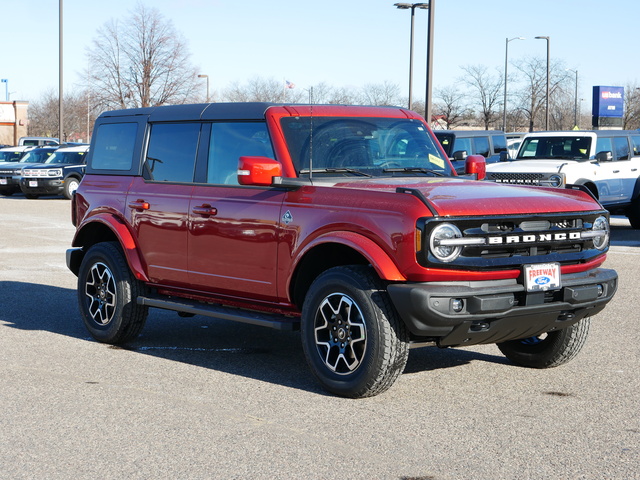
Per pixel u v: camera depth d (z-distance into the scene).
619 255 14.67
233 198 6.78
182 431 5.30
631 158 19.47
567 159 18.62
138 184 7.70
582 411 5.77
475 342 6.05
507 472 4.62
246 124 6.91
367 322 5.82
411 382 6.52
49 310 9.49
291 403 5.92
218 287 6.96
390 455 4.88
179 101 51.91
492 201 5.89
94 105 52.00
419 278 5.66
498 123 64.88
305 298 6.20
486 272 5.76
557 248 6.11
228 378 6.61
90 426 5.40
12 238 16.67
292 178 6.46
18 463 4.75
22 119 85.50
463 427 5.40
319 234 6.12
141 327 7.80
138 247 7.62
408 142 7.22
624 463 4.77
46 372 6.77
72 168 29.50
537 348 6.96
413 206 5.68
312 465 4.71
